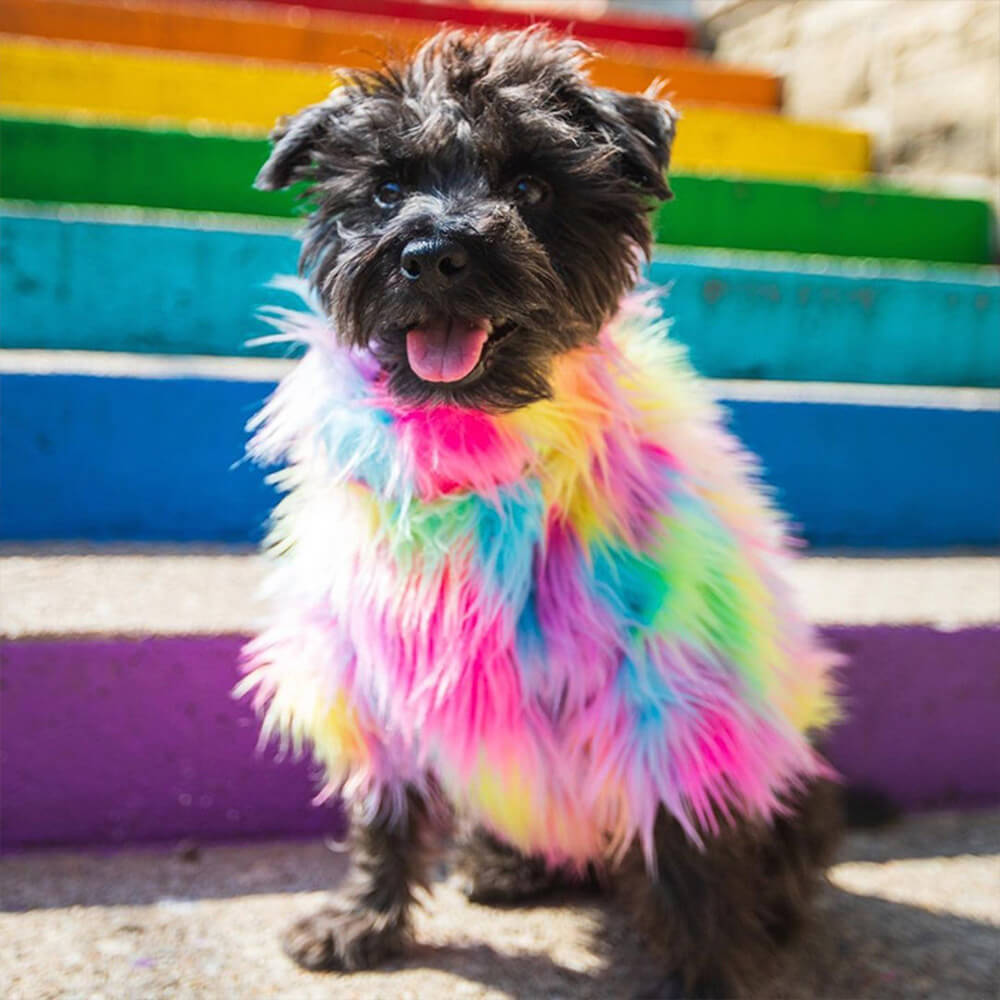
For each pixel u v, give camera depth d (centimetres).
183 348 124
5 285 120
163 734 84
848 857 87
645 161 73
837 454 118
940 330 140
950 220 162
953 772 95
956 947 75
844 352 137
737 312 133
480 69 74
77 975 69
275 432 74
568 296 70
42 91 154
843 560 113
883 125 183
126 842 85
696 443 72
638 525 68
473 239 65
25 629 82
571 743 68
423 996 69
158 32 176
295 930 73
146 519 107
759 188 154
